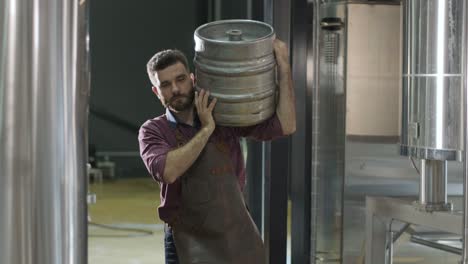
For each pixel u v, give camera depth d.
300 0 4.57
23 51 0.74
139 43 13.78
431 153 3.87
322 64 4.90
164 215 3.01
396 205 4.14
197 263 2.97
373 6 4.89
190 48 13.80
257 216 4.98
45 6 0.75
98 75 13.74
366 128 4.93
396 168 4.97
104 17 13.69
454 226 3.75
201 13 13.75
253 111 2.81
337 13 4.89
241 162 3.07
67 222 0.77
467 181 1.57
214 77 2.75
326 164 4.93
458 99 3.83
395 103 4.93
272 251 4.45
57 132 0.76
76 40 0.77
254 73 2.74
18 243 0.75
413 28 3.92
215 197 2.94
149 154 2.90
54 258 0.76
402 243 4.73
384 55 4.92
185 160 2.82
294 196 4.69
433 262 4.73
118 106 13.82
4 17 0.74
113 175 13.38
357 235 4.95
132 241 7.78
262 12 4.79
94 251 7.25
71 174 0.77
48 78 0.75
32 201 0.75
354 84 4.92
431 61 3.86
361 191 4.94
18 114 0.75
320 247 4.95
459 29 3.81
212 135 2.96
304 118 4.66
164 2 13.73
